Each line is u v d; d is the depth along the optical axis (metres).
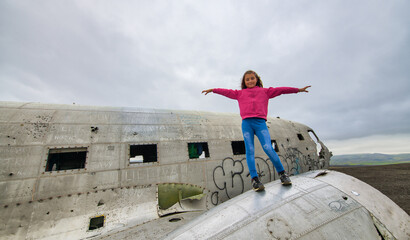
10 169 3.68
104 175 4.29
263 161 6.41
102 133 4.74
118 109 5.66
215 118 6.85
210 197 5.25
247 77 3.10
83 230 3.63
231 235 2.08
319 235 2.10
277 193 2.61
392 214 2.63
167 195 4.77
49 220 3.59
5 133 3.93
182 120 6.11
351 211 2.44
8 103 4.58
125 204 4.20
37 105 4.80
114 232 3.67
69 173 4.05
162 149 5.16
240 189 5.71
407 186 8.33
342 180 3.01
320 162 8.29
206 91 3.16
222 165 5.75
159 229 3.48
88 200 3.97
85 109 5.17
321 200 2.49
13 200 3.51
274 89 2.94
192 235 2.19
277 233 2.07
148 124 5.47
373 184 9.30
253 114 2.77
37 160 3.92
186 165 5.25
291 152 7.30
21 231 3.37
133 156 7.47
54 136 4.27
